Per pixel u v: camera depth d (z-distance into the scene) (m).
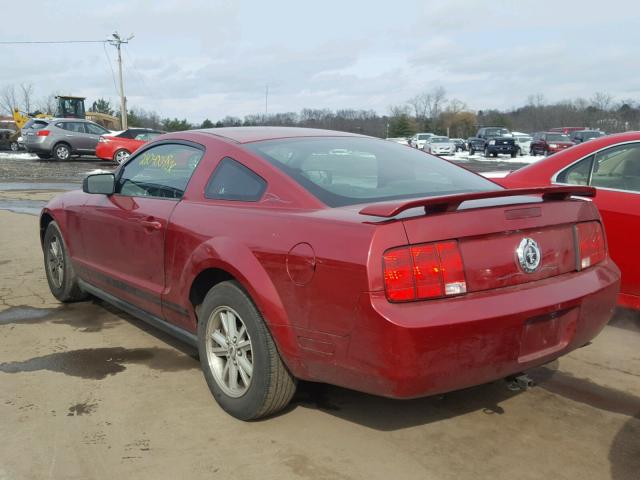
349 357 2.65
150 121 75.69
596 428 3.18
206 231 3.35
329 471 2.77
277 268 2.90
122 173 4.50
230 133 3.87
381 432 3.12
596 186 4.76
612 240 4.48
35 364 3.98
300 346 2.83
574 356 4.19
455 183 3.58
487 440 3.05
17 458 2.86
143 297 4.00
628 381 3.78
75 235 4.86
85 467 2.79
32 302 5.39
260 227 3.06
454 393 3.57
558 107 83.88
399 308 2.52
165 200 3.85
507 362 2.74
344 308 2.62
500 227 2.75
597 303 3.07
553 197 3.09
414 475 2.74
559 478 2.73
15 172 19.48
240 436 3.07
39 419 3.23
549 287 2.87
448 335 2.53
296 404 3.43
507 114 87.44
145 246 3.91
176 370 3.90
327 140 3.84
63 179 17.36
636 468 2.81
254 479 2.71
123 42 48.44
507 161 32.81
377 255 2.53
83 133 24.80
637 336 4.58
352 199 3.10
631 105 78.12
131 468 2.79
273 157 3.42
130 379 3.76
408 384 2.54
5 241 8.12
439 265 2.59
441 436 3.08
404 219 2.59
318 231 2.77
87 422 3.21
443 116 85.81
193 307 3.58
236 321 3.24
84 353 4.18
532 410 3.38
